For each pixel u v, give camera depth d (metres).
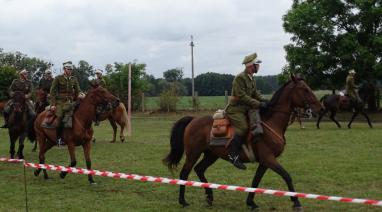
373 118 29.80
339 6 32.00
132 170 12.48
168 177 11.51
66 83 11.21
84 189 10.23
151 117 35.34
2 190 10.23
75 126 10.71
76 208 8.62
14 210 8.53
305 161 12.98
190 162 8.73
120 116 18.62
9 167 13.19
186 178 8.75
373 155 13.86
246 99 8.21
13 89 14.34
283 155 14.14
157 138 20.05
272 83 58.72
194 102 38.81
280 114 8.38
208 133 8.53
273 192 6.60
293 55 31.86
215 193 9.63
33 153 16.19
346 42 30.25
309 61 31.41
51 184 10.81
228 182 10.65
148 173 12.05
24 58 54.00
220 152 8.48
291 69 32.16
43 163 11.62
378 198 9.06
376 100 33.66
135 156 14.85
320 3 32.12
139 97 40.59
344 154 14.15
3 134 23.91
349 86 22.36
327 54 31.78
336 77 32.69
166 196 9.49
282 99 8.42
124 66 40.97
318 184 10.27
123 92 40.66
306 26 31.67
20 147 14.21
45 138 11.57
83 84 46.00
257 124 8.09
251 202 8.41
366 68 31.12
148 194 9.68
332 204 8.65
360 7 30.83
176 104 38.56
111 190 10.09
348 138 18.11
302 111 8.97
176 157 8.84
